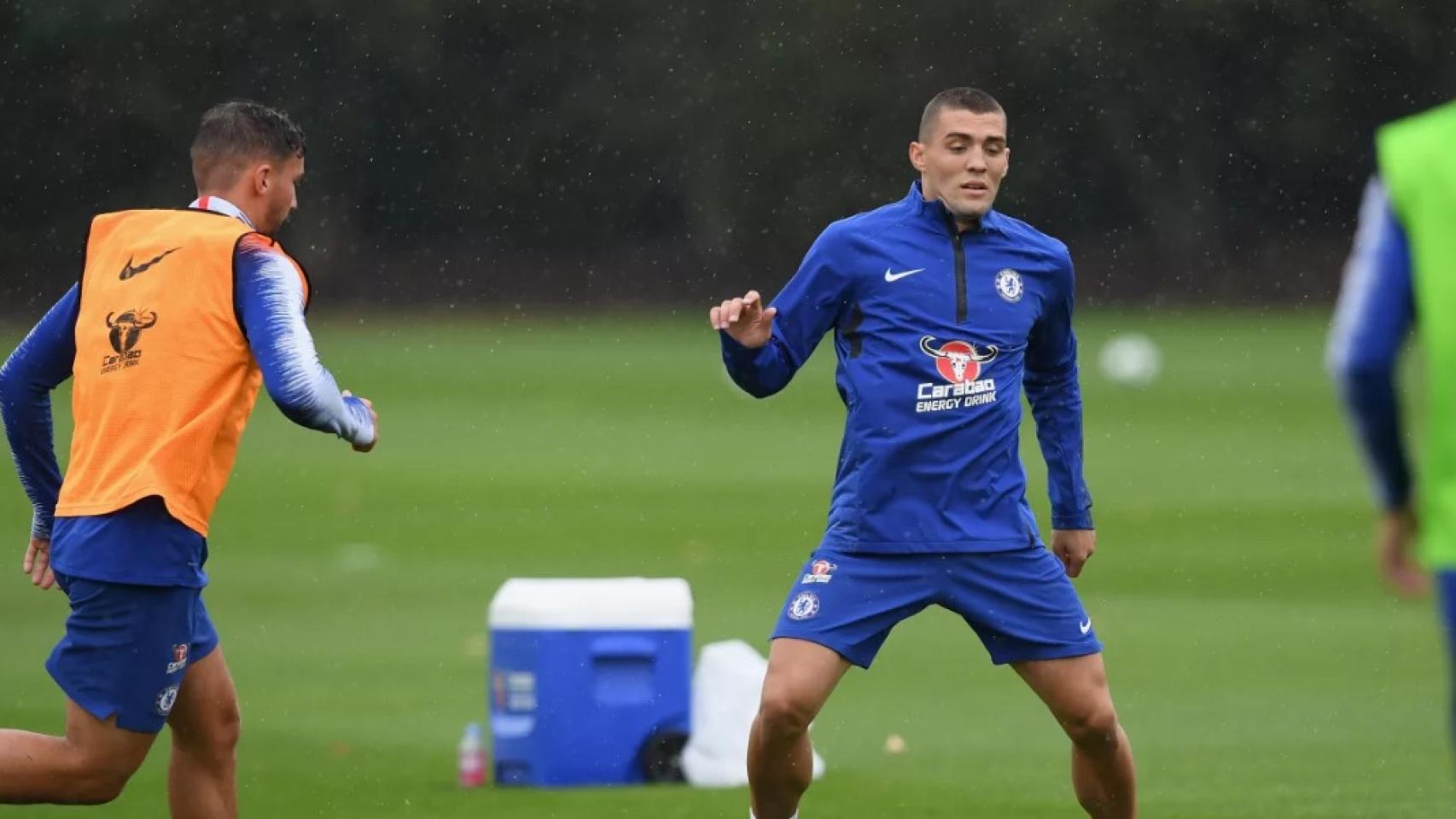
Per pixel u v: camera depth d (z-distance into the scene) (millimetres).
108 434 19297
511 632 28188
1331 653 39531
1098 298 198250
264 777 28469
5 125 184375
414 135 199000
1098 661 21234
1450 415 14031
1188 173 198625
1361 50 194000
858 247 21641
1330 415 96500
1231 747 30438
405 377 124750
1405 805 26109
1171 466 77062
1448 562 14039
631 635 27969
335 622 44344
